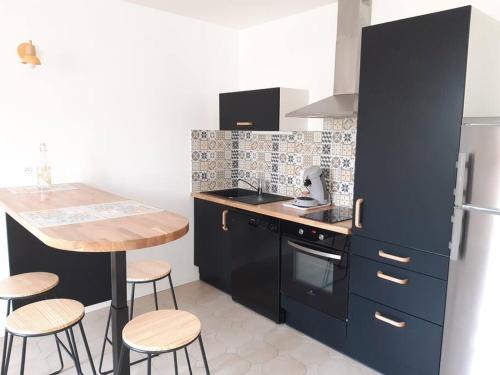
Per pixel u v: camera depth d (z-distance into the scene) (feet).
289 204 10.30
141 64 10.68
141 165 11.03
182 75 11.58
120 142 10.54
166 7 10.59
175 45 11.30
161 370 7.90
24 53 8.16
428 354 6.91
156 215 6.28
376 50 7.10
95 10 9.70
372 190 7.43
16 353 8.38
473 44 6.12
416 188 6.79
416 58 6.58
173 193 11.84
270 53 11.85
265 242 9.84
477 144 6.01
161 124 11.30
